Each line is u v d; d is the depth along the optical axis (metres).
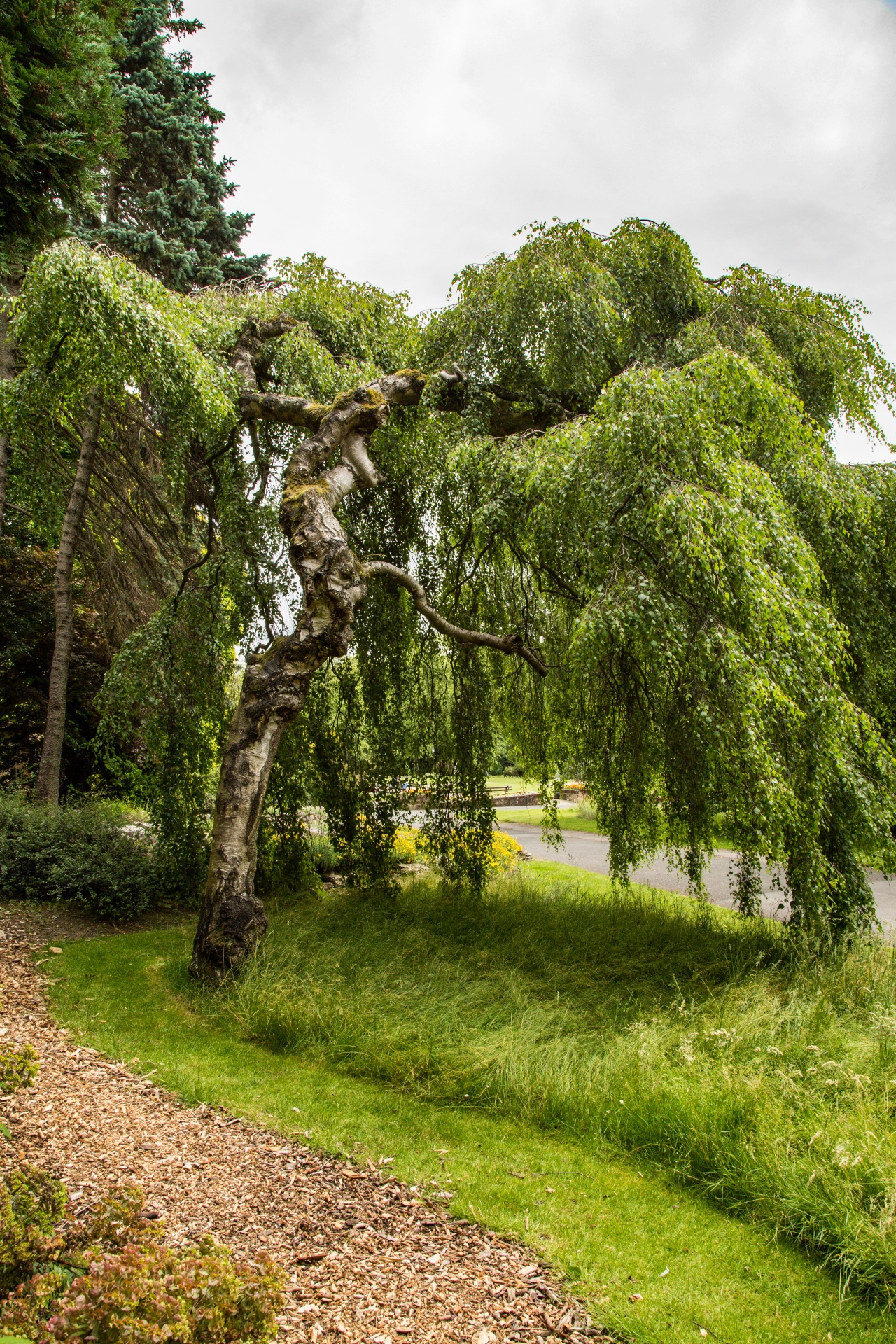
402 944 6.82
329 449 6.77
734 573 5.26
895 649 6.80
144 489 11.01
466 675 8.52
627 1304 2.53
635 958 6.67
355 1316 2.31
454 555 8.52
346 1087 4.25
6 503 11.62
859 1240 2.76
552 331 7.25
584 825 20.78
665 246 7.64
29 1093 3.74
